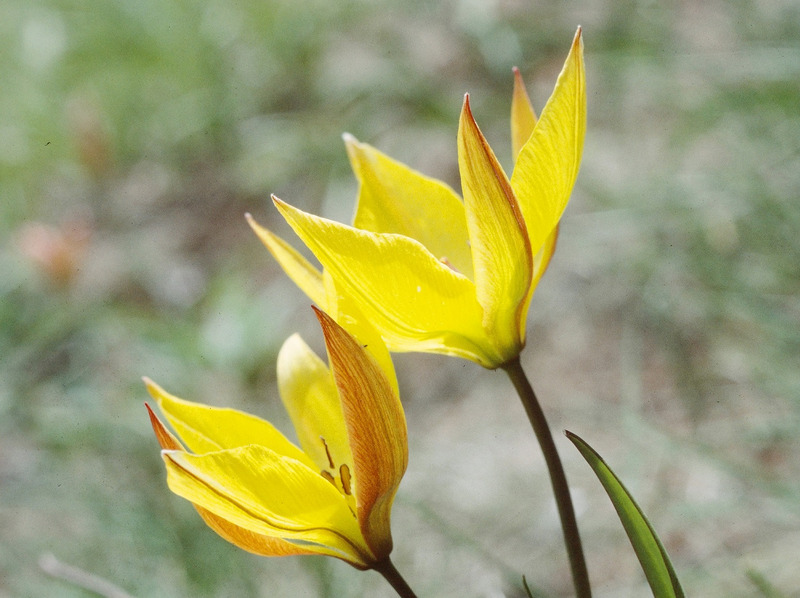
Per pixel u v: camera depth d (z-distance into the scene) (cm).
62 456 79
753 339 67
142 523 69
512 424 75
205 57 125
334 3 124
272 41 122
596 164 88
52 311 95
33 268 94
